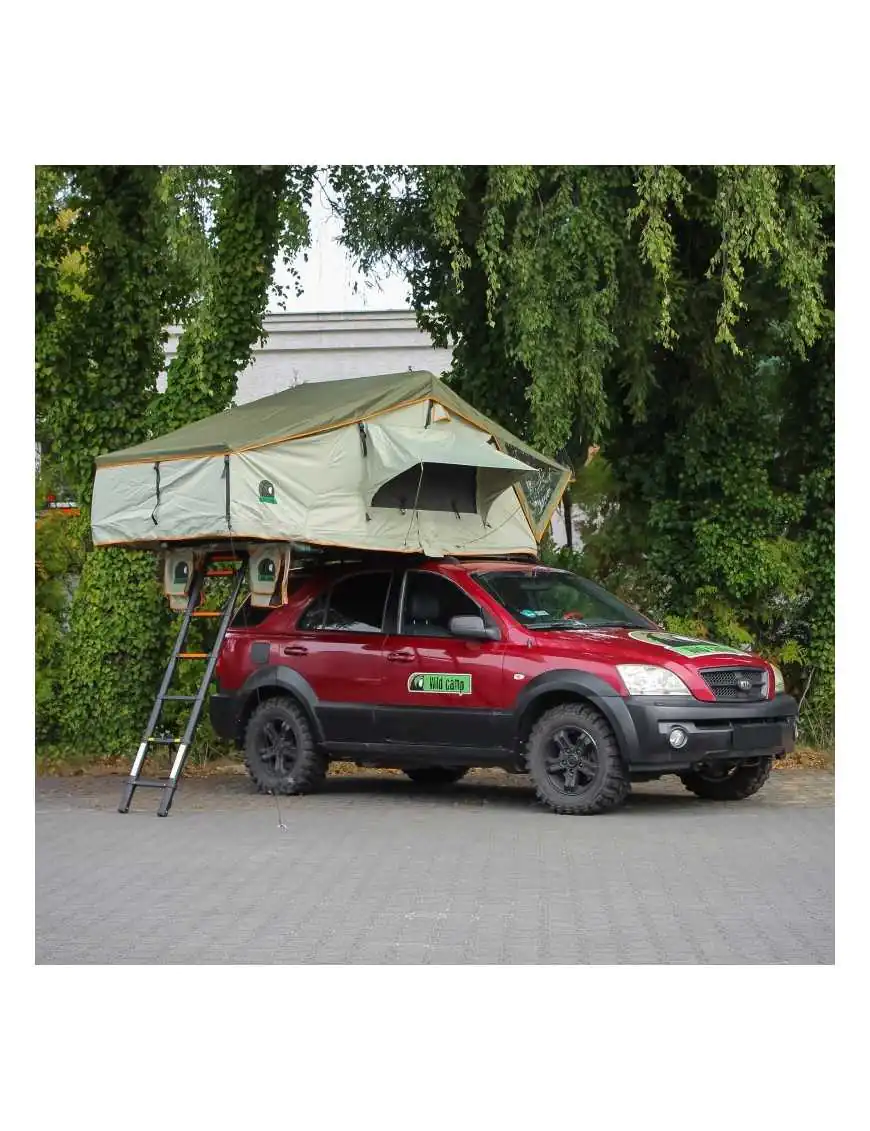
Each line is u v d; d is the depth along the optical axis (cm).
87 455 1612
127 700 1620
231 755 1650
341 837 1093
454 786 1448
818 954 717
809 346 1630
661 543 1712
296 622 1356
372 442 1287
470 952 724
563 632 1230
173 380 1590
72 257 1708
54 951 736
